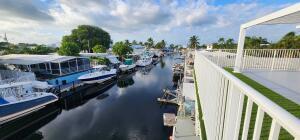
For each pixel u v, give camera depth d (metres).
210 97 3.70
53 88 17.75
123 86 25.67
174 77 30.97
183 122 9.77
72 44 32.09
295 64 9.73
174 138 8.20
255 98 1.12
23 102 13.36
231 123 1.86
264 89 5.79
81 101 19.59
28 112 13.86
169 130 13.66
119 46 44.41
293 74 8.61
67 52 30.86
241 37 8.69
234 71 9.12
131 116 15.87
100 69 25.95
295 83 6.65
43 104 14.95
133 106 18.12
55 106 16.61
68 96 19.22
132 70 36.47
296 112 3.86
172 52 103.38
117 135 12.91
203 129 4.88
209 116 3.73
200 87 6.84
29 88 14.53
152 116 15.88
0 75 16.48
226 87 2.20
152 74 34.75
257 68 10.41
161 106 18.09
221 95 2.43
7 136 12.52
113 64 34.28
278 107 0.89
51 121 14.91
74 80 21.53
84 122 14.76
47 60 19.44
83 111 16.95
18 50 37.31
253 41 32.91
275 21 6.08
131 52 49.97
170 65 48.81
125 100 19.89
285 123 0.75
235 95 1.80
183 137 8.27
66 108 17.70
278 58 10.09
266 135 2.85
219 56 12.59
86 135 12.84
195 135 8.41
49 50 41.69
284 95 5.13
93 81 22.94
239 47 8.80
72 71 22.05
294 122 0.70
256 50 10.63
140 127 14.02
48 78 19.33
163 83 27.56
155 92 22.81
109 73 25.50
